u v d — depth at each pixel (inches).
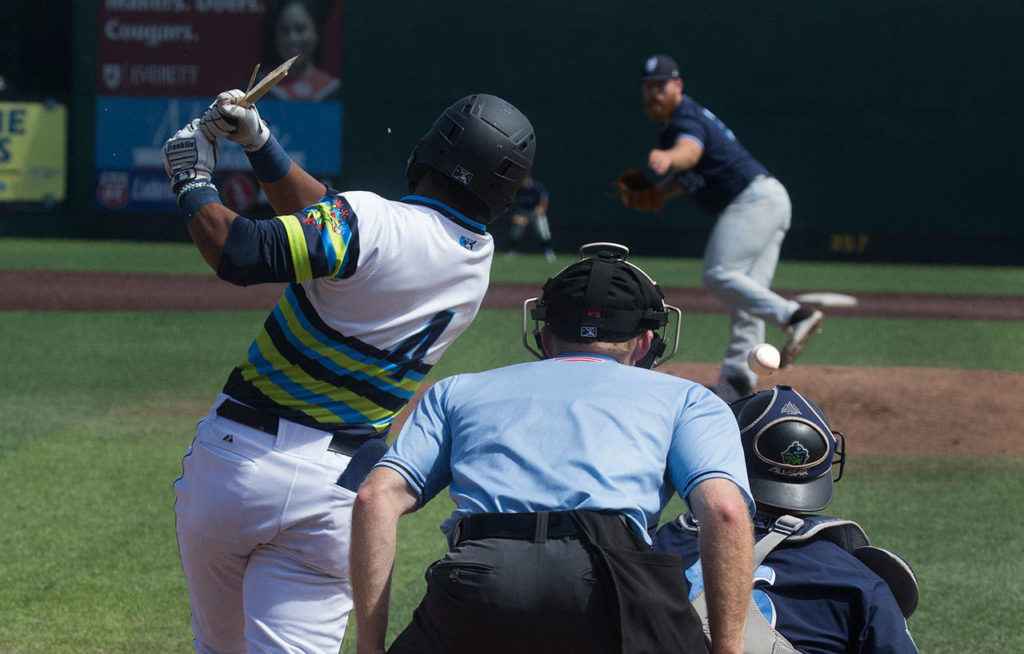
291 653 340.5
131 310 1911.9
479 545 272.2
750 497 284.4
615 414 290.2
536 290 2273.6
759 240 1042.7
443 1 3176.7
